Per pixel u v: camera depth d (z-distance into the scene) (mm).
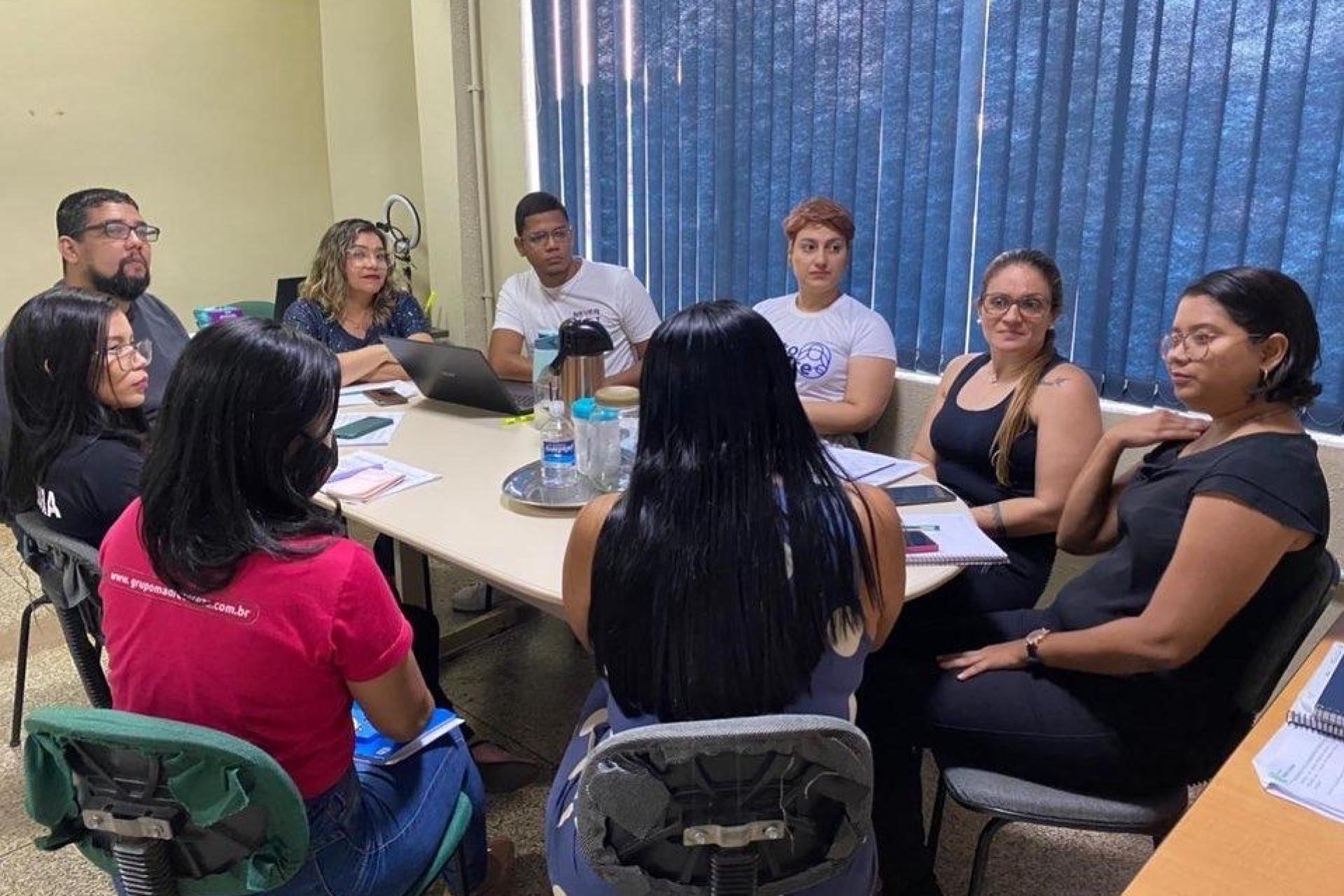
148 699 1147
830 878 1092
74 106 3871
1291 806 977
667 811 975
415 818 1324
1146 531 1466
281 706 1130
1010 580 2004
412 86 4148
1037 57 2420
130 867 1072
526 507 1796
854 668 1084
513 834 2000
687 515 999
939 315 2742
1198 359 1436
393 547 2602
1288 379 1403
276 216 4523
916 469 2041
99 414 1646
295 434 1127
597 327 2299
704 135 3172
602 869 1023
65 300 1619
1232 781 1017
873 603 1082
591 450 1866
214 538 1090
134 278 2547
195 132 4207
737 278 3188
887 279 2830
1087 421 1980
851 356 2631
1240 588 1304
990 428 2094
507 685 2598
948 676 1552
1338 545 2178
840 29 2766
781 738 925
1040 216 2494
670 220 3352
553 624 2938
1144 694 1433
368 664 1159
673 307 3428
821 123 2869
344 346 3037
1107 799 1400
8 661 2713
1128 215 2359
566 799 1236
